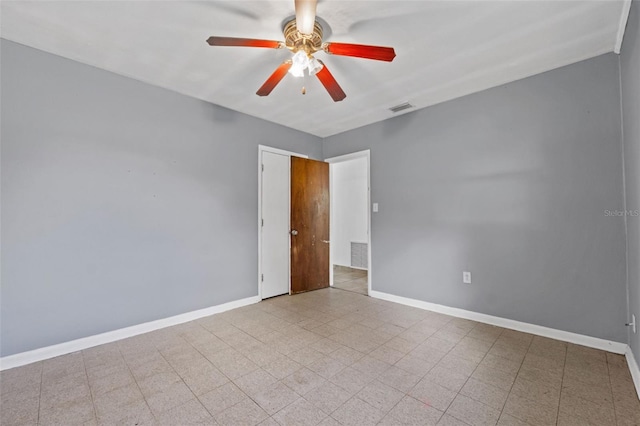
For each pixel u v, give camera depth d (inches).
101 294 100.5
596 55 93.8
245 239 143.1
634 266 79.5
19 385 75.5
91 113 99.4
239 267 140.3
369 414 64.0
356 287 179.5
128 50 91.0
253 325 115.7
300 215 167.0
